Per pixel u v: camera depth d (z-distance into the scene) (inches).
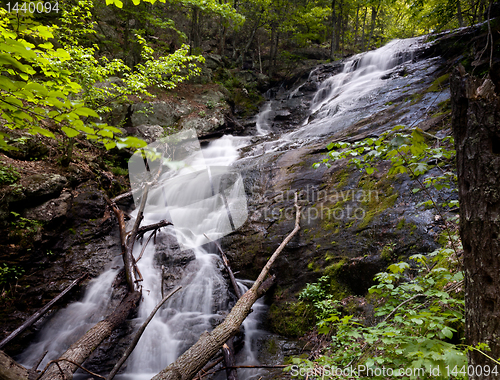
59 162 254.7
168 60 286.5
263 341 179.0
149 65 287.0
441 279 123.3
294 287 196.2
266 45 786.8
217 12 445.1
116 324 156.9
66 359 112.6
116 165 331.0
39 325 168.6
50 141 266.2
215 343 121.0
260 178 277.4
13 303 173.2
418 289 100.3
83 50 250.7
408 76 390.3
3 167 208.8
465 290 67.3
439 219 167.2
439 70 356.5
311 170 263.1
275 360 163.8
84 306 183.3
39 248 198.1
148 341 167.9
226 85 586.6
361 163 104.7
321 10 644.1
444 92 278.2
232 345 163.9
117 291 191.3
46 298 182.1
